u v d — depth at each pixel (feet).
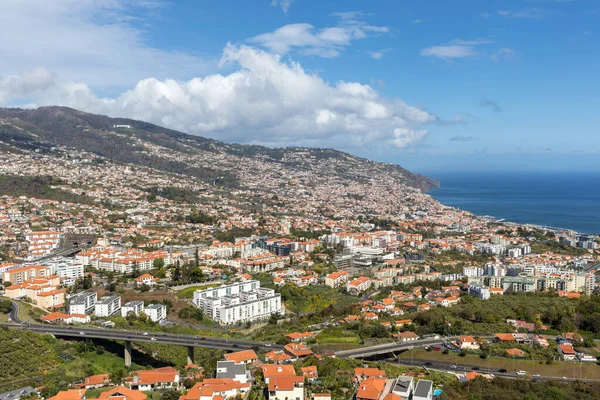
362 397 646.33
